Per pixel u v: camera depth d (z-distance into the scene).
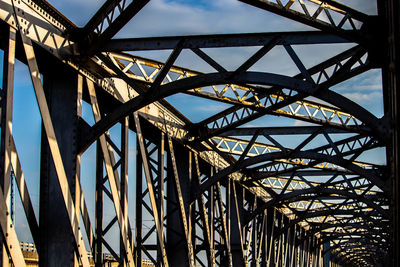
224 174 25.95
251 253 35.75
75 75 16.69
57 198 15.67
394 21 8.53
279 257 44.62
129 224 18.81
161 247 20.98
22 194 13.71
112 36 15.85
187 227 24.42
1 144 12.84
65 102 16.55
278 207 41.75
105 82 18.30
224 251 30.72
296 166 32.56
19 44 14.62
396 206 9.37
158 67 18.94
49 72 16.47
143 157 20.50
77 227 15.61
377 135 16.59
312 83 16.16
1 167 12.75
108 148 18.58
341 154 26.48
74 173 16.17
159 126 22.38
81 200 16.55
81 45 16.47
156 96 16.61
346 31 14.84
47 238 15.47
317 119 22.17
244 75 16.25
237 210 32.38
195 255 25.95
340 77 16.48
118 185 18.56
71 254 15.38
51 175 15.81
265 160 26.16
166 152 25.00
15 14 13.77
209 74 16.39
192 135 25.27
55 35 15.59
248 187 34.69
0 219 12.36
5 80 13.20
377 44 14.91
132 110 16.62
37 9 14.77
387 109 19.25
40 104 14.27
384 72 16.81
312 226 54.47
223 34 16.12
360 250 94.31
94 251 17.59
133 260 18.91
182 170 25.58
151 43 16.48
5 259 12.48
